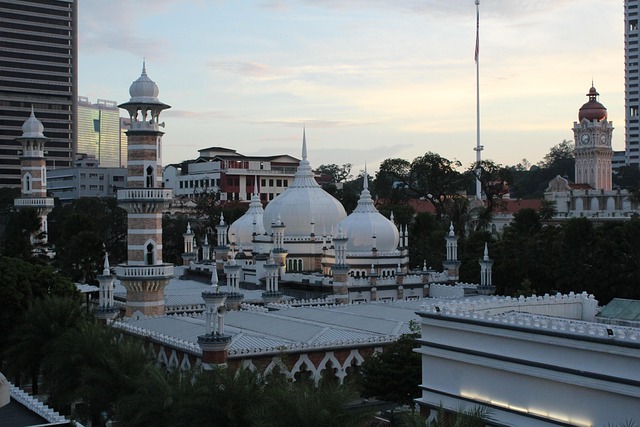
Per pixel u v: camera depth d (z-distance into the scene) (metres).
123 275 100.06
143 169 101.19
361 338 77.56
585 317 64.69
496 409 52.94
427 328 58.59
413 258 159.75
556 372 49.59
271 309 102.12
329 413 46.91
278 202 139.12
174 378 59.16
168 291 121.88
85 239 142.00
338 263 114.62
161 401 55.50
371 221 129.25
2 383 47.94
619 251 116.19
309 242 135.38
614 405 46.94
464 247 149.25
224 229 142.50
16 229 149.88
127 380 63.12
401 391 68.38
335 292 113.75
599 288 114.38
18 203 162.62
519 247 125.56
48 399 74.69
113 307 90.44
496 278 126.50
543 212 195.50
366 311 93.00
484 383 54.47
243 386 53.59
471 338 55.31
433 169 191.88
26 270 95.38
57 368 67.56
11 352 79.38
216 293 68.62
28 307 85.56
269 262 108.12
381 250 128.62
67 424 54.81
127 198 100.38
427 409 57.78
